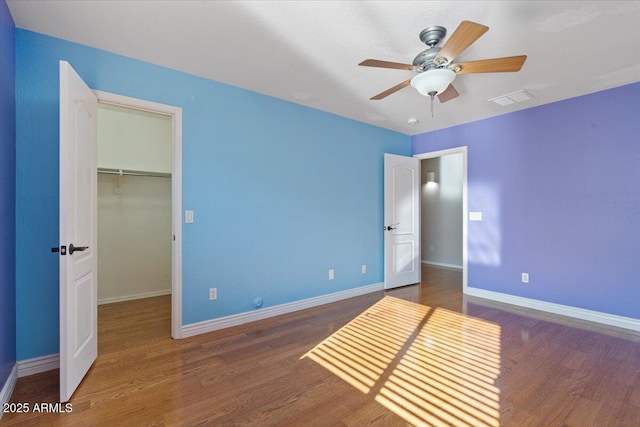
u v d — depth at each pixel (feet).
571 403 6.05
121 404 6.01
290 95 10.98
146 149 13.74
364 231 14.30
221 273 9.95
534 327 10.03
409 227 15.93
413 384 6.70
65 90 5.95
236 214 10.27
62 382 5.97
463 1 6.04
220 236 9.93
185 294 9.26
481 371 7.24
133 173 13.23
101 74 7.98
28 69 7.15
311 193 12.32
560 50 7.80
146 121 13.75
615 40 7.34
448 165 21.52
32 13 6.54
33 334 7.27
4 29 6.16
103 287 12.88
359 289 14.03
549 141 11.66
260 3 6.19
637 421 5.53
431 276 18.19
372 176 14.61
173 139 9.16
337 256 13.25
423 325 10.21
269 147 11.06
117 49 7.98
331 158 12.98
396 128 15.12
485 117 13.34
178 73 9.14
